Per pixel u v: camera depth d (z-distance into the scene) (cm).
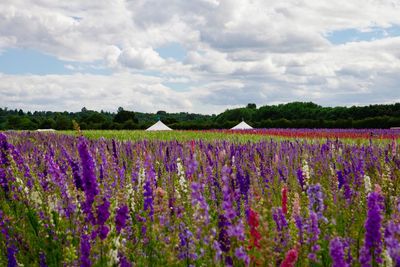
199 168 982
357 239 490
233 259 402
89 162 440
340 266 349
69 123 7700
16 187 667
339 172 779
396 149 1277
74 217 540
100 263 438
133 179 744
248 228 438
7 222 566
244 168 959
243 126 5194
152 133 3750
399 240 379
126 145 1622
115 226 486
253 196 568
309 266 472
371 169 1010
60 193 617
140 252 525
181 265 468
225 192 426
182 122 7206
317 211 515
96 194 437
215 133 3900
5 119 10762
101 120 8006
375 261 404
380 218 375
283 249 471
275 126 6184
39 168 942
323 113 7794
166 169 1080
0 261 507
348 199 661
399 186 796
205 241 409
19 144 1573
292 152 1417
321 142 2345
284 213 526
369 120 5266
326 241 499
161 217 500
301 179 816
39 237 570
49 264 527
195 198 423
